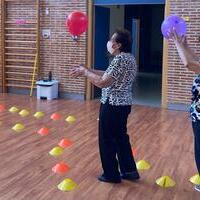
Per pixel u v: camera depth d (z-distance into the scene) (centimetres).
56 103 869
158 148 536
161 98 904
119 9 1319
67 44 923
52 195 369
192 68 321
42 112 762
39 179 409
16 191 376
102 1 893
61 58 934
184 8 795
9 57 993
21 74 984
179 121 714
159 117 746
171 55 818
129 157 405
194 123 343
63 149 517
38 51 952
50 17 931
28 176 416
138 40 1545
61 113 757
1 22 977
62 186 386
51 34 936
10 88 1004
